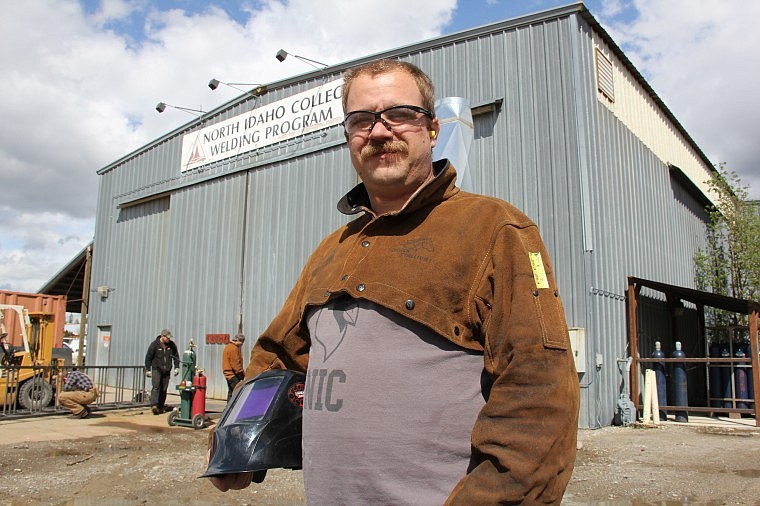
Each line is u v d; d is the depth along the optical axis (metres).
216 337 14.97
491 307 1.30
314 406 1.42
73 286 23.70
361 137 1.59
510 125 10.57
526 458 1.11
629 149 12.33
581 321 9.42
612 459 6.72
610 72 11.66
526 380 1.17
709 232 18.56
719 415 11.38
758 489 5.33
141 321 17.42
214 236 15.73
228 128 15.92
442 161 1.60
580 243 9.58
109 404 12.12
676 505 4.85
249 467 1.56
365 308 1.39
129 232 18.72
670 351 13.23
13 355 11.55
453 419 1.27
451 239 1.38
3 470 6.28
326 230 13.24
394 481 1.26
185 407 9.59
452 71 11.43
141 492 5.45
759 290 16.67
